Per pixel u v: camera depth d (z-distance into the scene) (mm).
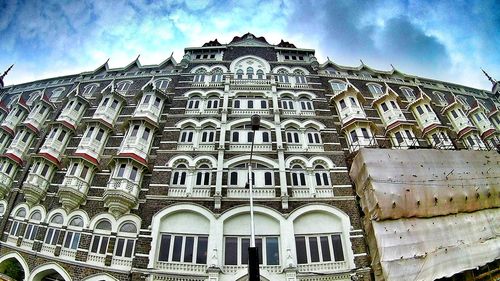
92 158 20656
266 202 17109
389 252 14492
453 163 17656
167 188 17922
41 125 26594
